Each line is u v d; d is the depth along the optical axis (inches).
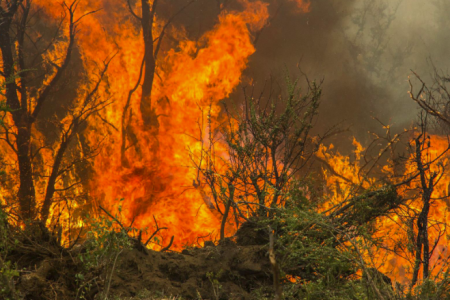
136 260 155.4
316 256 145.3
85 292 126.5
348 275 155.9
